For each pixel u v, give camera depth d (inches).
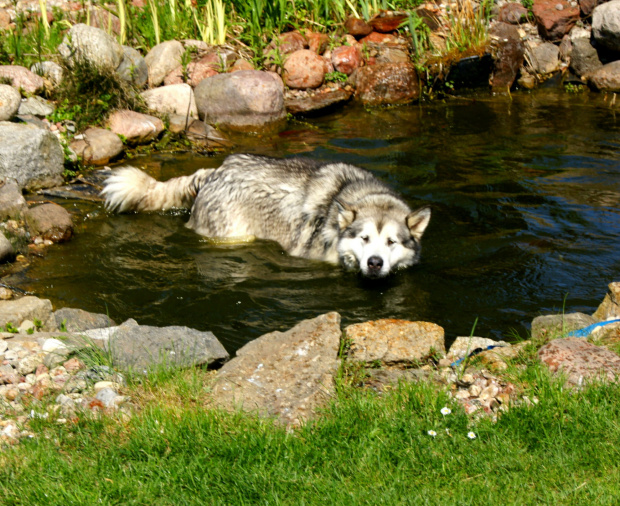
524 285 280.5
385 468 154.0
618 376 178.5
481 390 186.2
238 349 227.1
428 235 329.1
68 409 177.5
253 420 170.9
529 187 379.9
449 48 573.9
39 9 541.3
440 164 417.1
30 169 365.1
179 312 263.7
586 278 283.1
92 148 410.0
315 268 310.5
